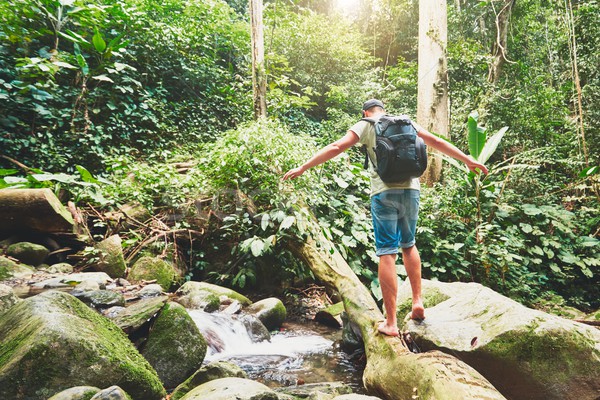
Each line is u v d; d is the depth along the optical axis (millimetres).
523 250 5395
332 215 4789
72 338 1813
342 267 3957
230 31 9125
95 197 4742
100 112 6559
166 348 2562
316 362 3090
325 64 10766
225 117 8383
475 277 4910
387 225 2254
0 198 3934
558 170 7512
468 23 10273
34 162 5445
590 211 5906
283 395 1994
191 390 2059
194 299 3686
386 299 2324
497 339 2062
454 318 2500
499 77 9320
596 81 7430
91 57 6883
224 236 4953
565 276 5199
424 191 5676
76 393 1593
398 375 2002
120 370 1896
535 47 10461
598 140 6527
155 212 5277
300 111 9312
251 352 3242
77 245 4430
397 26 13484
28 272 3744
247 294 4941
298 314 4422
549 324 2055
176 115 7523
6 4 5879
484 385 1628
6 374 1641
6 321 2053
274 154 4445
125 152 6324
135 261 4512
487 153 5023
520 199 5836
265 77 6578
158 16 8398
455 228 5105
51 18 6184
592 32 7816
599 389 1971
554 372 2004
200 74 8070
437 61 7426
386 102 10195
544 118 8094
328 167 5023
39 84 5535
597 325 3443
